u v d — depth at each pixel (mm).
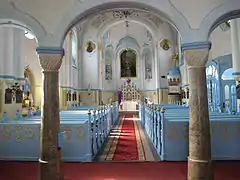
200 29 4688
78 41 21234
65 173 5375
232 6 4641
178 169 5586
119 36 26453
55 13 4898
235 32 9211
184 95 18500
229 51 11750
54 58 4836
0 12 4848
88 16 5309
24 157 6543
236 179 4879
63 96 16094
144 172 5391
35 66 13656
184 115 8227
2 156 6570
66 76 16641
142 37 26422
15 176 5230
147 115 11234
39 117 9039
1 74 8328
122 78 27281
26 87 13102
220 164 5961
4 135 6621
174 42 22562
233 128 6414
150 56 26562
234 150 6383
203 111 4586
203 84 4652
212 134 6434
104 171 5492
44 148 4719
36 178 5105
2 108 8312
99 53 22672
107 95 25938
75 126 6398
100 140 8547
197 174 4445
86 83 21984
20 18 4863
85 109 14688
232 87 12719
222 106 12609
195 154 4535
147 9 5109
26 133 6590
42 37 4848
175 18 4777
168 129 6402
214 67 13336
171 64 22484
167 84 22469
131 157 6730
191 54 4676
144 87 26859
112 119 14375
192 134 4605
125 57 27438
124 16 21859
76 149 6352
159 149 6961
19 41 9305
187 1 4770
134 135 10664
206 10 4715
